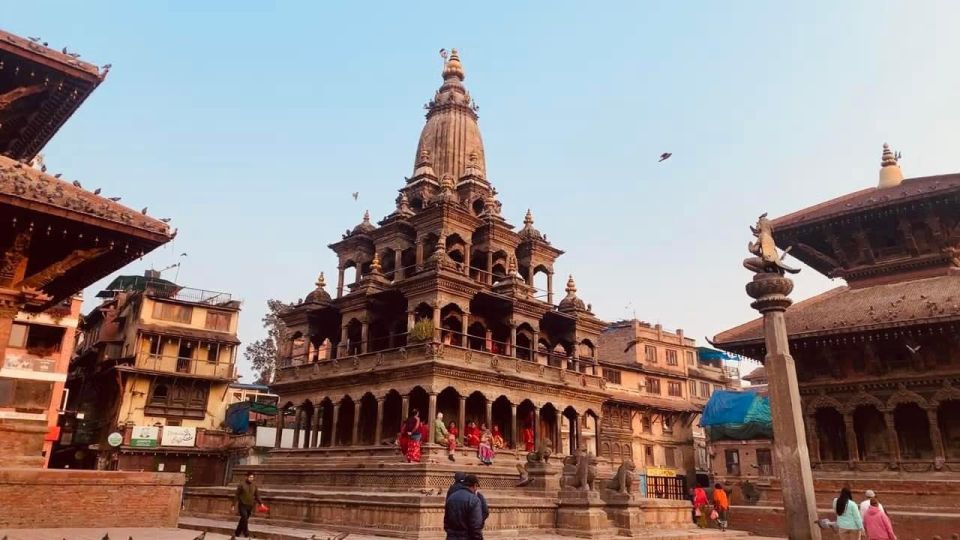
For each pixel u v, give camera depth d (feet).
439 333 130.11
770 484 124.06
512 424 135.44
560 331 166.40
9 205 56.90
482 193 176.45
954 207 121.19
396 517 85.20
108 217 61.82
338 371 141.18
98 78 76.18
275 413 206.59
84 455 204.44
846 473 116.57
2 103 74.90
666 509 112.47
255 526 97.76
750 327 134.82
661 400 246.06
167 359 199.82
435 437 117.60
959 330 108.68
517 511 92.22
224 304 215.51
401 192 177.47
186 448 194.39
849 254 136.87
